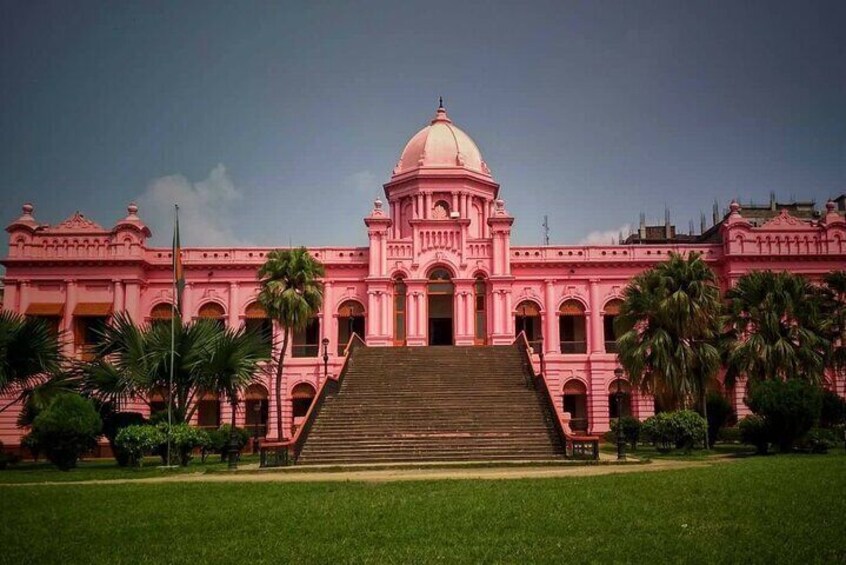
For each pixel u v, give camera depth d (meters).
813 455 32.28
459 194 61.34
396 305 54.84
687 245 55.56
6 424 49.81
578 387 54.34
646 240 75.00
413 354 46.72
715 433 42.34
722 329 41.78
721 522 14.06
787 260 53.66
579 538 12.98
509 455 32.16
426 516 15.47
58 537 13.80
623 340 41.44
